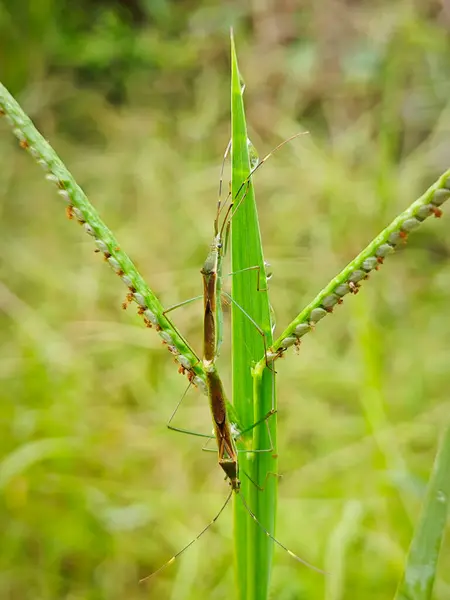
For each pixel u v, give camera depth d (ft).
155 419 0.96
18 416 0.92
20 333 1.07
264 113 1.44
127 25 1.59
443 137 1.28
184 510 0.83
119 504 0.85
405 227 0.34
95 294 1.16
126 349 1.05
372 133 1.34
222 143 1.44
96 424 0.95
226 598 0.74
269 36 1.53
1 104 0.36
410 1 1.40
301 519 0.79
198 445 0.93
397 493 0.73
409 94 1.34
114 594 0.79
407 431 0.87
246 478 0.40
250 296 0.39
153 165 1.39
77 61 1.56
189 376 0.41
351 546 0.75
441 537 0.37
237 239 0.39
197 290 1.14
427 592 0.37
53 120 1.52
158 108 1.56
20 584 0.79
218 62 1.56
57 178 0.37
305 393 0.99
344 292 0.36
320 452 0.91
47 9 1.52
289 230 1.23
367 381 0.75
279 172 1.30
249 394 0.39
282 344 0.37
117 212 1.36
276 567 0.74
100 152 1.50
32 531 0.82
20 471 0.84
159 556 0.80
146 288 0.38
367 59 1.38
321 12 1.48
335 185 1.21
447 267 1.17
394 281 1.14
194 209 1.29
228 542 0.79
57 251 1.28
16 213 1.38
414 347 1.03
